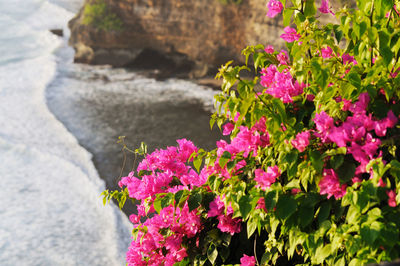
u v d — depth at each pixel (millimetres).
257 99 2445
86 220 10969
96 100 20516
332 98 2361
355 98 2186
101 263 9305
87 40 27234
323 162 2045
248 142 2564
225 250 2732
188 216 2799
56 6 41188
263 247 2729
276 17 20281
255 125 2531
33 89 22188
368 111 2219
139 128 16859
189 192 2691
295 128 2318
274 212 2264
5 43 31172
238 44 22562
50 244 10062
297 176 2311
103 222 10812
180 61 25672
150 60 26797
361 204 1892
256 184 2508
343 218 2246
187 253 2865
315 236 2129
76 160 14547
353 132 2023
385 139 2146
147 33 26297
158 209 2701
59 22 37250
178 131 16281
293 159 2164
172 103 19703
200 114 18047
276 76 2576
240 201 2320
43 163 14359
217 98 2711
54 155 14828
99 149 15211
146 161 3227
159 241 2947
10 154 14969
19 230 10648
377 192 1925
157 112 18547
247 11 21625
